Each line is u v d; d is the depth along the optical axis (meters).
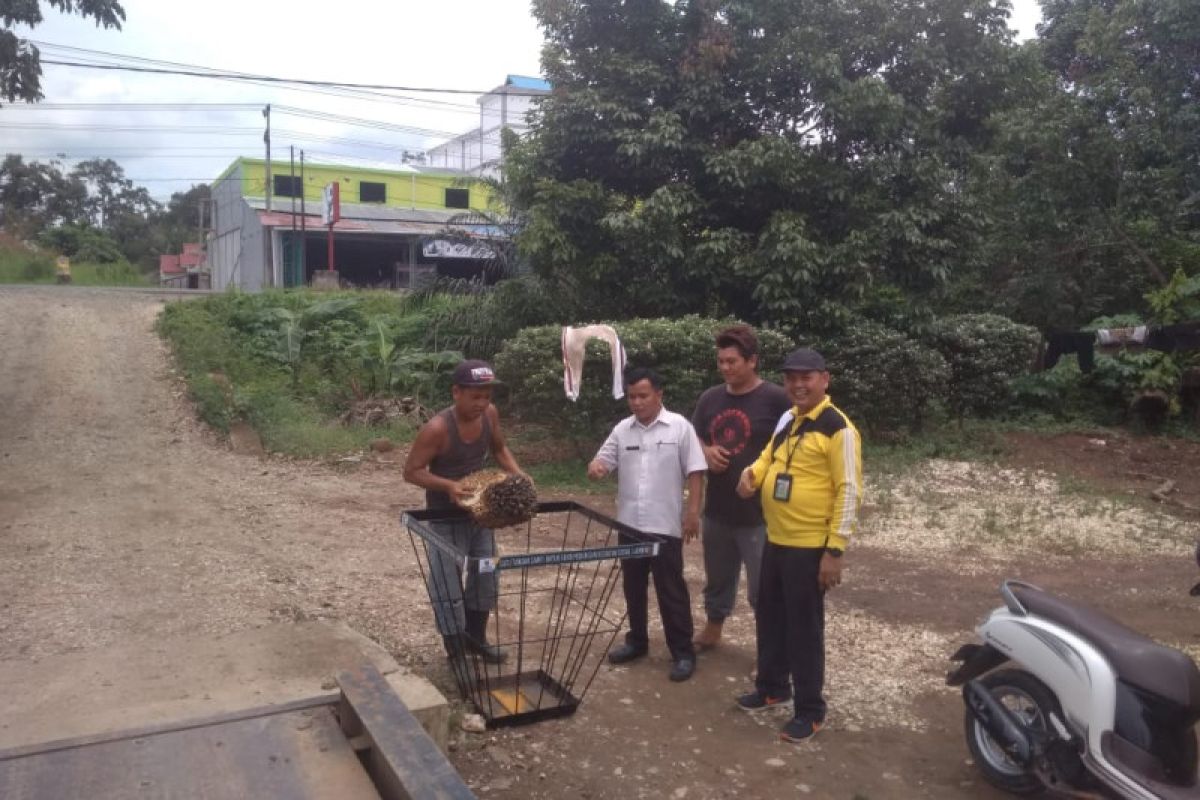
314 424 12.33
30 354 15.21
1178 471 12.55
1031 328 15.62
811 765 4.37
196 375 13.88
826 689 5.25
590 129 12.58
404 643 5.46
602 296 13.30
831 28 13.00
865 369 12.66
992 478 11.62
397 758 2.92
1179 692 3.71
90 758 3.10
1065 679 3.89
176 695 4.33
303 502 9.09
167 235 65.50
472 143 48.62
